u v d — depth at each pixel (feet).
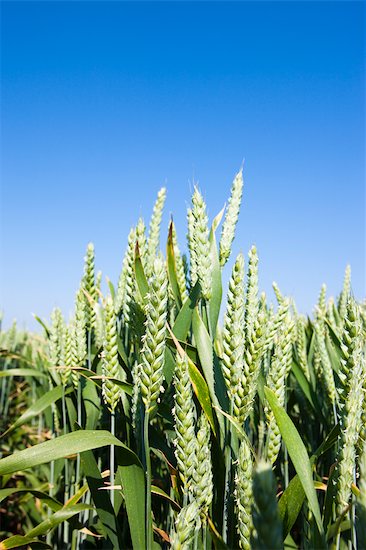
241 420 6.05
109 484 7.86
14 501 15.83
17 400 22.34
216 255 7.37
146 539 6.22
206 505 5.63
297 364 10.47
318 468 9.95
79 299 10.03
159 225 9.91
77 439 6.24
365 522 3.54
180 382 5.70
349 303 5.40
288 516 5.77
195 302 7.60
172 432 8.54
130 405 8.00
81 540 9.28
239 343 6.06
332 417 10.10
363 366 5.44
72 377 10.12
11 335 21.48
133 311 7.87
